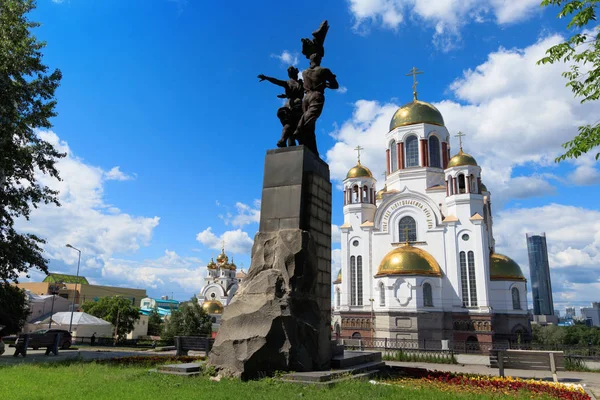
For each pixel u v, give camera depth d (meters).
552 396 9.84
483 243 48.69
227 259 102.38
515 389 10.58
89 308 69.19
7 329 33.94
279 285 10.86
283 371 10.05
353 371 11.12
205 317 59.91
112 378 10.30
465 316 47.16
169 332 57.41
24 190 22.36
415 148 57.38
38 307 65.44
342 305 52.44
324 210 13.42
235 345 10.11
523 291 49.09
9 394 8.38
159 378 9.95
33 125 21.64
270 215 12.43
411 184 55.72
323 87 14.21
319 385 9.18
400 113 59.16
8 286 26.44
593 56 10.55
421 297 46.12
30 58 21.28
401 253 48.03
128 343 42.50
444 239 50.66
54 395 8.28
